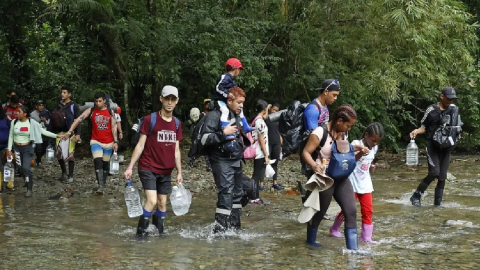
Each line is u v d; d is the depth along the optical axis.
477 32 23.30
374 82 16.94
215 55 15.84
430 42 17.25
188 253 6.48
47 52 19.94
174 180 12.45
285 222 8.35
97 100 11.32
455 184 12.51
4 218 8.47
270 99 18.44
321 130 6.37
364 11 16.62
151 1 16.88
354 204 6.57
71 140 12.16
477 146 21.14
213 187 11.64
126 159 16.12
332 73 17.56
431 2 17.66
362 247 6.86
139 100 18.34
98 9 15.00
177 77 16.20
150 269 5.81
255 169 9.98
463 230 7.84
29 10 19.77
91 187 11.54
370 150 6.97
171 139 7.30
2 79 20.12
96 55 17.75
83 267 5.88
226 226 7.38
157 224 7.47
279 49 17.58
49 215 8.73
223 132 7.17
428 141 9.62
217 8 16.53
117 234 7.46
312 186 6.45
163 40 15.87
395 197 10.70
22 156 10.72
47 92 21.75
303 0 17.31
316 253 6.54
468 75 20.03
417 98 20.03
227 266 5.95
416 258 6.34
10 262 6.05
